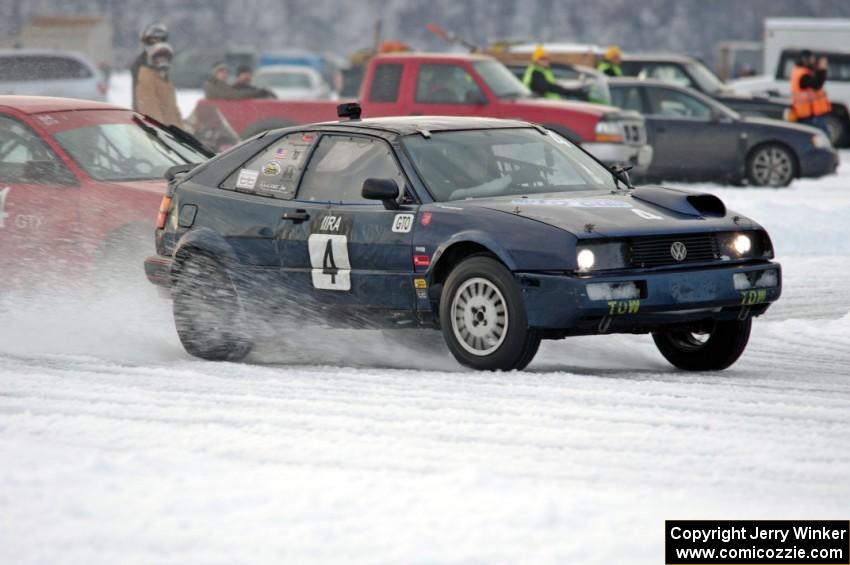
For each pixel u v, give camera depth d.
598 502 17.59
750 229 27.70
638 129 69.12
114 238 36.38
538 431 21.80
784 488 18.59
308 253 29.56
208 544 15.89
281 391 25.72
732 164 76.25
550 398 24.44
